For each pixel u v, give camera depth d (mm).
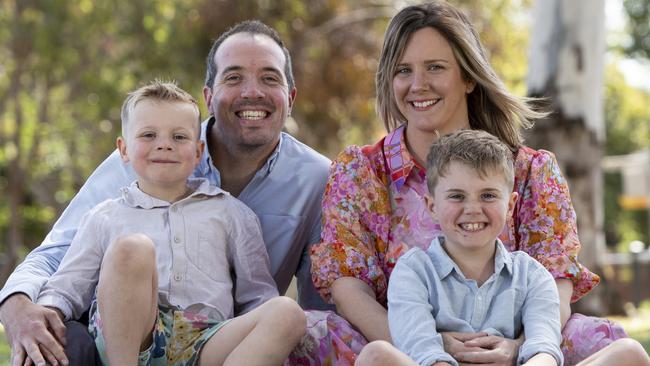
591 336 3641
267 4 16156
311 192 4594
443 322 3580
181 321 3822
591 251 10445
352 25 16344
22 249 23344
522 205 4047
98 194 4457
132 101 4148
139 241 3498
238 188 4648
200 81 16766
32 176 20859
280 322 3498
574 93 10312
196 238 4004
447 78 4094
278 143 4660
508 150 3727
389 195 4117
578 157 10312
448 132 4152
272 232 4559
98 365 3693
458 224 3621
